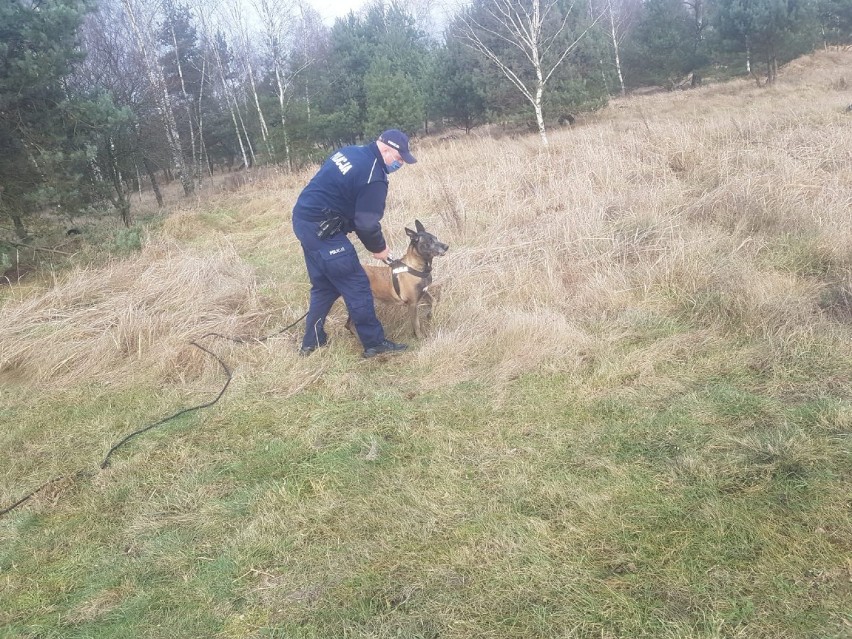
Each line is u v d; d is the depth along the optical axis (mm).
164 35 25359
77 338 5273
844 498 2477
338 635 2184
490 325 4637
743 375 3623
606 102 18766
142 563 2666
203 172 30344
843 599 2043
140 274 6805
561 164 9148
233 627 2275
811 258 4969
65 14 8195
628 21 30453
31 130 8375
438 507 2797
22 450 3859
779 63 21219
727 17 20703
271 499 3008
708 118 12734
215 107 26469
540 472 2973
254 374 4547
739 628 1996
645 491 2717
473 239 7000
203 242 9773
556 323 4395
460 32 19016
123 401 4387
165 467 3471
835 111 11109
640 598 2170
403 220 8344
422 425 3584
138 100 16875
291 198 12227
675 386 3604
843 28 24812
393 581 2398
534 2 13039
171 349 4859
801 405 3193
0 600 2545
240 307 5906
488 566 2406
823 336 3807
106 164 12625
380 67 19984
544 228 6480
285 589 2430
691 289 4816
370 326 4617
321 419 3793
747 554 2291
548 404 3619
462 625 2150
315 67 24172
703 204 6391
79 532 2957
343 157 4277
